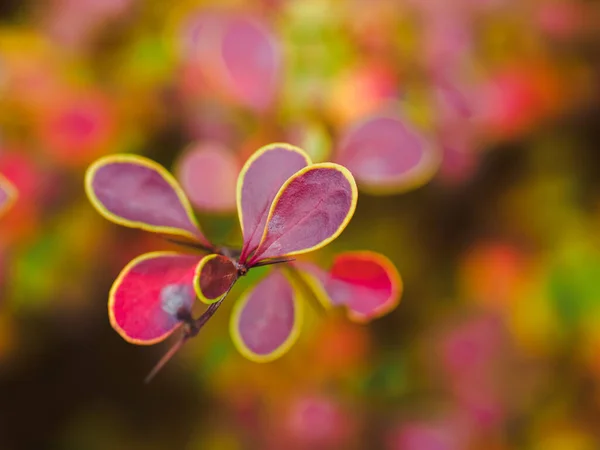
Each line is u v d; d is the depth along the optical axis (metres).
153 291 0.16
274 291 0.18
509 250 0.35
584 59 0.35
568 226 0.35
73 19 0.33
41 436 0.35
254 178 0.17
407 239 0.35
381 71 0.30
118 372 0.35
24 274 0.30
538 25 0.34
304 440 0.32
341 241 0.34
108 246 0.31
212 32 0.26
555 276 0.34
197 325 0.16
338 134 0.25
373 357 0.34
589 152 0.37
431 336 0.34
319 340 0.33
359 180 0.22
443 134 0.31
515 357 0.34
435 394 0.34
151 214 0.18
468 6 0.32
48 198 0.29
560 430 0.33
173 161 0.30
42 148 0.29
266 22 0.26
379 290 0.19
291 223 0.16
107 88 0.31
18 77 0.31
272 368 0.33
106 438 0.34
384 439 0.32
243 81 0.25
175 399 0.35
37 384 0.35
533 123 0.34
